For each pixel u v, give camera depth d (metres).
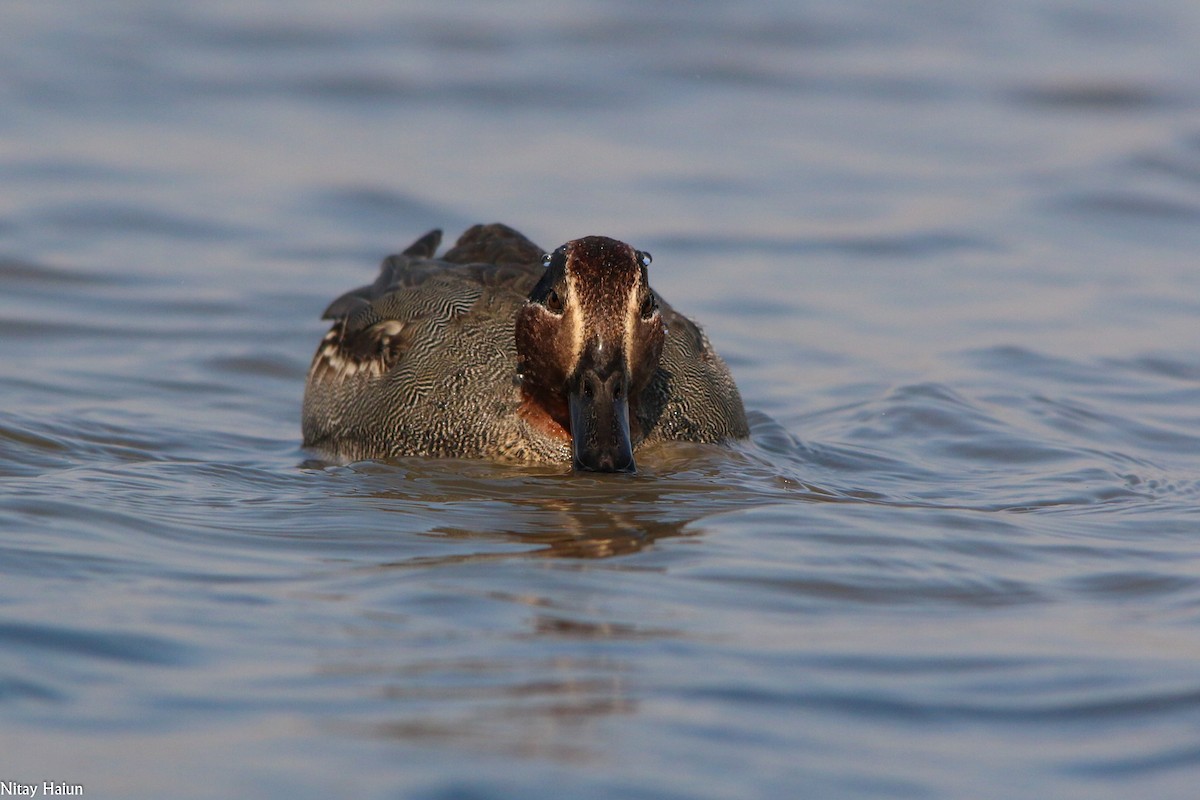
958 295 19.53
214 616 8.62
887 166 25.92
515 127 27.72
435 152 25.94
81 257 20.06
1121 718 7.48
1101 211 23.52
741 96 30.11
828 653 8.25
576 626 8.56
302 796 6.59
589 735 7.18
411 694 7.60
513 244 14.93
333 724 7.26
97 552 9.72
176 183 23.64
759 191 24.39
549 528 10.73
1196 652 8.30
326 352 14.78
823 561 9.90
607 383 12.12
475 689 7.68
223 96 28.50
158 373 16.06
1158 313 18.69
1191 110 29.00
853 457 13.28
